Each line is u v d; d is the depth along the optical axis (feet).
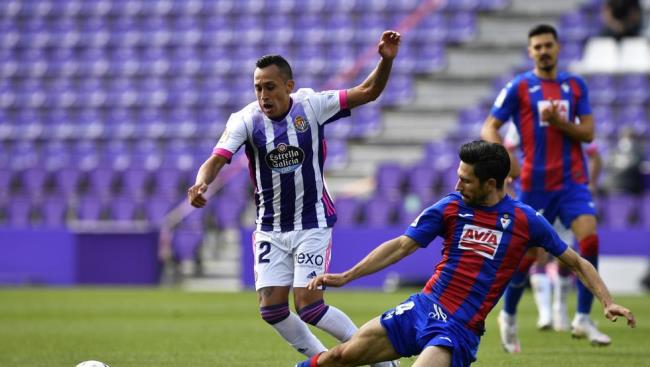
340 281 67.36
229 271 245.45
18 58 335.06
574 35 302.66
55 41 336.90
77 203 260.21
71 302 190.80
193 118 305.32
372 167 279.90
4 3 346.74
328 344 120.67
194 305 183.11
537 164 109.91
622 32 294.46
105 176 274.77
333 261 216.95
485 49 304.09
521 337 122.52
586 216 108.37
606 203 226.17
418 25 314.55
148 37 331.57
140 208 256.73
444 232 69.05
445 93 296.30
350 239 216.13
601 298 66.69
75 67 329.31
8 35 341.41
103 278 237.45
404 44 308.81
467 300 67.00
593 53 300.61
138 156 295.69
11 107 319.47
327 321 76.18
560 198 109.60
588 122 109.50
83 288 230.48
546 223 67.72
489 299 67.31
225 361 101.30
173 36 330.13
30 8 344.90
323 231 77.51
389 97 296.10
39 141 307.37
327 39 319.47
